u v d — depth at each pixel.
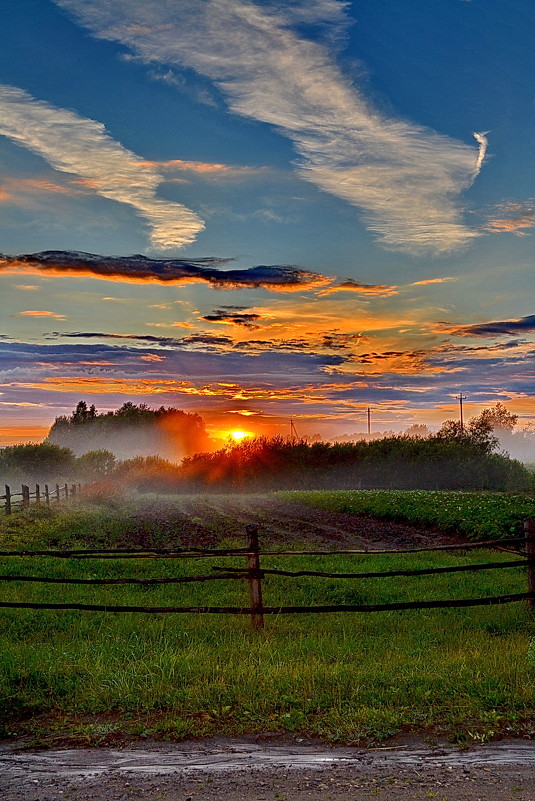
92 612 11.85
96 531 24.72
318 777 5.17
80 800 4.85
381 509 29.78
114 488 52.78
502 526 21.89
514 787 4.91
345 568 16.70
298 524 28.08
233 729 6.23
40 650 9.15
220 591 13.81
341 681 7.33
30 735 6.27
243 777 5.20
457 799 4.73
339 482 58.66
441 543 21.94
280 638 9.92
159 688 7.13
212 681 7.38
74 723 6.49
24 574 15.12
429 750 5.70
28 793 4.98
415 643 9.73
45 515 28.66
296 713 6.49
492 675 7.39
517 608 11.79
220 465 62.22
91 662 8.26
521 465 56.78
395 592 13.78
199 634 10.23
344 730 6.12
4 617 11.32
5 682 7.48
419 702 6.73
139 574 15.66
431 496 35.88
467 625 10.97
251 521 29.20
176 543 22.17
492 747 5.71
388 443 60.50
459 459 55.84
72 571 15.66
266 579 15.20
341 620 11.34
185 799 4.82
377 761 5.48
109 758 5.67
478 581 15.24
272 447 62.09
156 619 11.41
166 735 6.12
